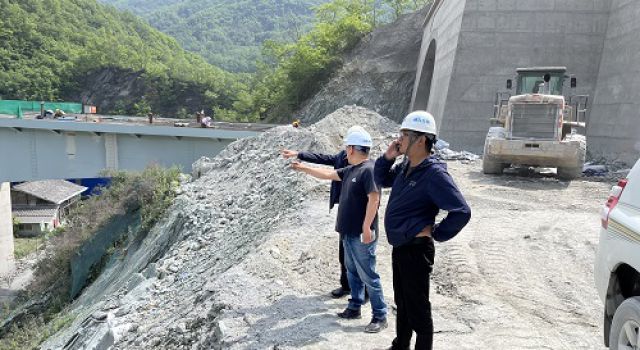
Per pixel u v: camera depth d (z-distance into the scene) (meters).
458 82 23.75
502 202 11.45
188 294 9.02
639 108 18.72
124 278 15.40
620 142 19.69
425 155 3.78
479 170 16.30
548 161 13.97
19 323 19.16
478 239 8.48
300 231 9.08
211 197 17.12
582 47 22.67
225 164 20.67
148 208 19.30
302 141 17.08
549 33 22.91
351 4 61.53
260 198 14.70
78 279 19.53
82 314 13.90
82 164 26.14
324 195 11.80
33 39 110.12
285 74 58.66
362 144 4.82
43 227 48.97
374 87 46.38
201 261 11.70
